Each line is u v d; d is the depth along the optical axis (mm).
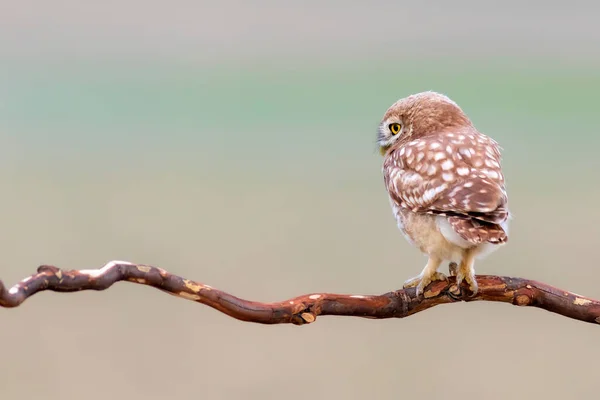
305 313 5766
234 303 5523
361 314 6113
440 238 6445
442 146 6836
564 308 6266
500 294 6336
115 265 5145
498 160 6957
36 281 4809
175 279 5359
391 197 7031
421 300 6328
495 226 6215
